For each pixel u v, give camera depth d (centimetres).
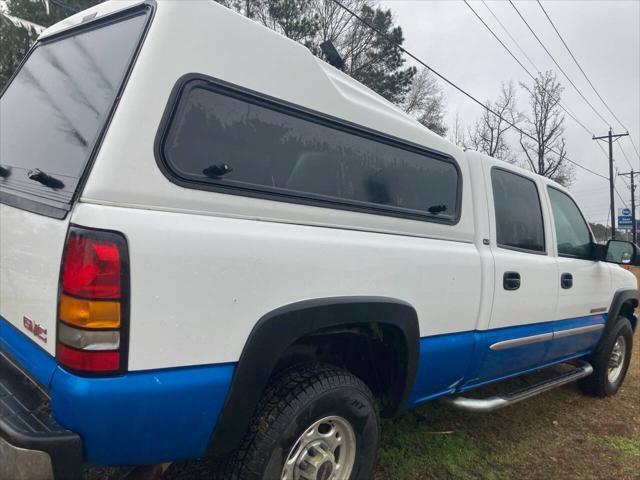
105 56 207
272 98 213
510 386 482
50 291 173
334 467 236
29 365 183
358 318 229
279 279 201
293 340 204
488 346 317
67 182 179
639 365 651
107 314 160
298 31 2114
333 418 230
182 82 185
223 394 186
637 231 4166
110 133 171
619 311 498
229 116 199
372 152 258
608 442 403
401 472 315
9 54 1064
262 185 208
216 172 191
